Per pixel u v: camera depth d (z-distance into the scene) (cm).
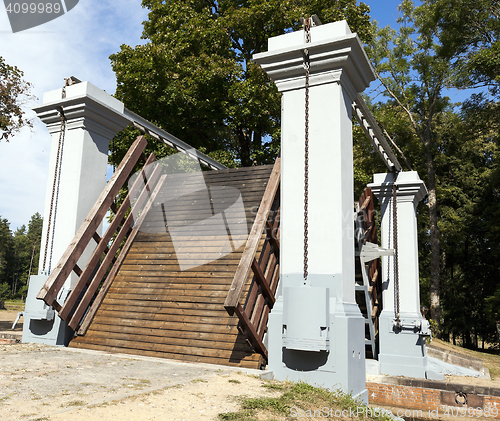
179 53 1733
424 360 898
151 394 334
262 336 549
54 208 682
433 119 2561
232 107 1700
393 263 963
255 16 1764
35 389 323
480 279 2695
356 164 2356
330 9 1703
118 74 1673
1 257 7475
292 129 531
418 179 971
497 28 1853
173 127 1744
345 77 528
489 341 2772
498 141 2264
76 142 682
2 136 1481
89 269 658
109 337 613
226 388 384
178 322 606
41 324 633
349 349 445
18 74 1512
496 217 2355
